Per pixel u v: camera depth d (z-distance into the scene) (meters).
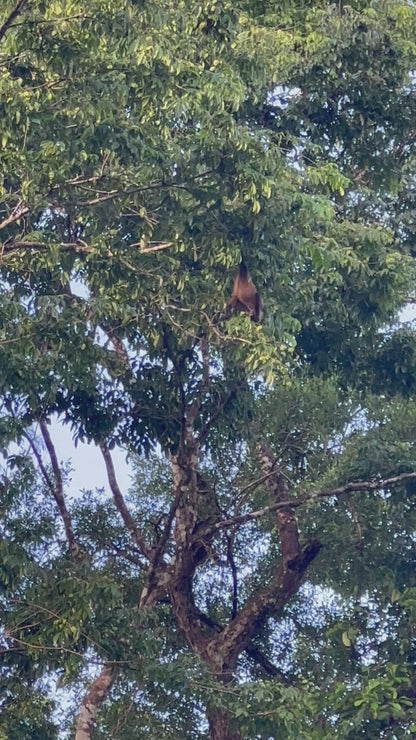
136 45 10.19
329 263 12.58
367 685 12.41
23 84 10.63
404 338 14.62
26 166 10.47
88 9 10.11
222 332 11.70
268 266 11.67
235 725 11.87
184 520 14.48
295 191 11.83
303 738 11.70
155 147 10.95
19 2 10.09
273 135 12.97
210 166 10.99
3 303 10.90
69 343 11.33
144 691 14.33
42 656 10.94
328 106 14.11
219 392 13.30
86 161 10.77
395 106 14.13
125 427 13.04
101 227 11.63
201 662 12.25
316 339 14.35
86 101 10.38
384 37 13.96
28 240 11.15
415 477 14.38
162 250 11.61
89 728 13.62
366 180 14.83
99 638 11.21
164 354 12.91
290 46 13.81
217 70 10.94
